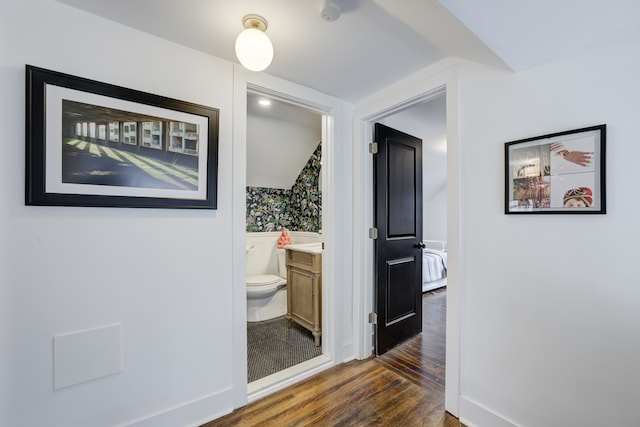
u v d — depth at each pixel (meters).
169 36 1.46
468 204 1.61
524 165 1.37
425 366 2.21
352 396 1.83
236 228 1.72
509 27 1.10
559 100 1.26
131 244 1.40
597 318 1.17
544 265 1.32
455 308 1.65
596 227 1.17
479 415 1.54
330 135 2.26
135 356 1.41
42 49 1.20
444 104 2.50
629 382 1.10
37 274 1.20
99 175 1.30
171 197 1.49
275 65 1.74
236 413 1.67
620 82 1.11
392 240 2.53
